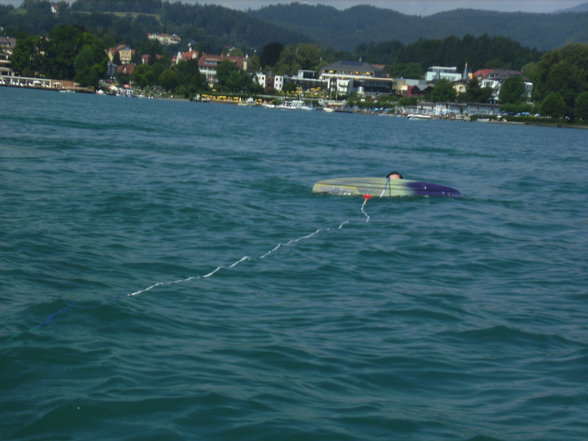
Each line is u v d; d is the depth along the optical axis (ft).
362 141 189.26
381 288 36.99
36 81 611.88
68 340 26.11
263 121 298.56
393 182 74.90
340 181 74.43
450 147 184.65
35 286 33.19
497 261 45.14
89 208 54.60
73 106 298.97
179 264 39.60
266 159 109.81
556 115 516.32
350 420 21.07
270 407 21.53
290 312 31.86
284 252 44.24
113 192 62.59
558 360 27.17
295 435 19.89
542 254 48.11
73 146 108.78
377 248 46.83
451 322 31.48
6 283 33.14
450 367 25.93
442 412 22.07
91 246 42.29
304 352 26.55
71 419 20.08
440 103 643.45
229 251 43.65
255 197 66.90
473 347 28.32
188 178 77.71
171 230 48.91
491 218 62.69
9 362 23.67
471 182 94.27
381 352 27.09
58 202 56.18
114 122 194.90
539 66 555.69
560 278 41.34
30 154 91.30
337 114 589.32
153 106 406.82
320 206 64.08
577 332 30.96
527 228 58.70
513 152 177.58
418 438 20.21
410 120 529.45
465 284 39.09
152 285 34.96
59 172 74.84
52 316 28.73
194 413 20.81
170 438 19.34
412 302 34.42
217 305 32.27
